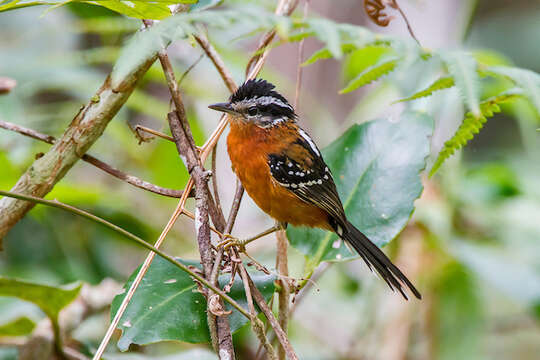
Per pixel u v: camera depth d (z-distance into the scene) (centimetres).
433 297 1089
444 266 1093
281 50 1655
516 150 1683
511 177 1260
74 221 1085
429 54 486
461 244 1099
